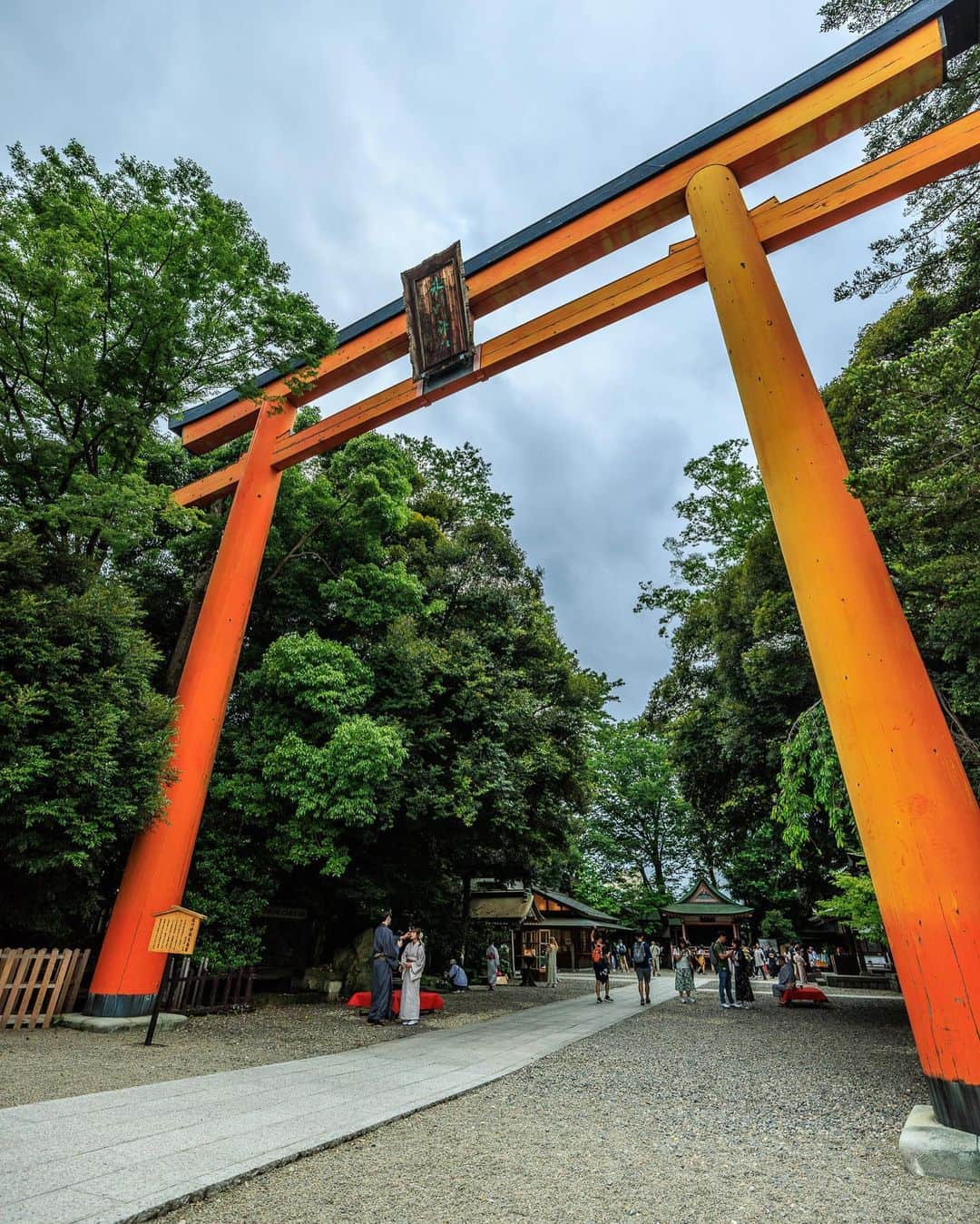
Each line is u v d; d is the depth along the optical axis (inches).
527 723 623.5
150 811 381.1
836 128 370.6
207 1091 223.9
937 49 340.2
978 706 309.0
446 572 689.6
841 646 233.0
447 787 565.6
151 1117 187.2
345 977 558.6
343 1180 149.1
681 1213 134.3
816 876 608.1
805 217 346.6
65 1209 121.5
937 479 210.4
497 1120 205.2
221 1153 157.9
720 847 728.3
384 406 485.7
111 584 412.2
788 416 280.2
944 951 185.5
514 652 690.8
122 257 394.9
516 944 1259.8
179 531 625.9
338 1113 199.9
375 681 568.4
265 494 524.4
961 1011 178.4
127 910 383.6
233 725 583.2
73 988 371.9
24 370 396.8
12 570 358.6
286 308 417.4
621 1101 235.8
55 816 325.1
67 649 350.3
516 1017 489.7
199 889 483.5
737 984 614.9
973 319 195.5
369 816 475.5
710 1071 294.4
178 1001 400.5
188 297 413.7
